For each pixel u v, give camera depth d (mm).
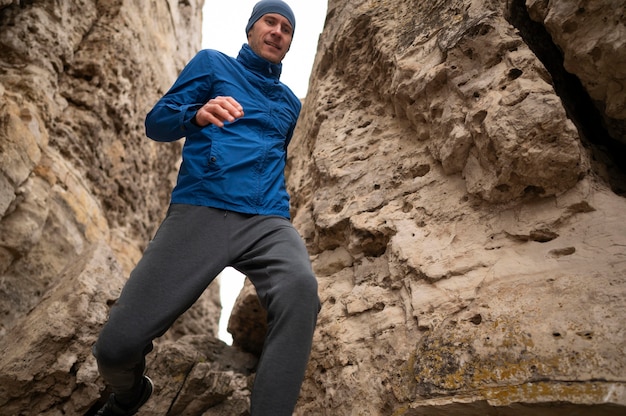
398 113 2988
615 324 1596
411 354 1980
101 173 5656
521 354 1660
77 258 4129
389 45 3154
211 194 1652
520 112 2049
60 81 5352
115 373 1527
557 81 2613
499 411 1624
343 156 3213
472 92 2332
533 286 1878
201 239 1602
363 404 2072
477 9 2529
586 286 1753
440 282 2148
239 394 2918
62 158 4918
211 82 1820
